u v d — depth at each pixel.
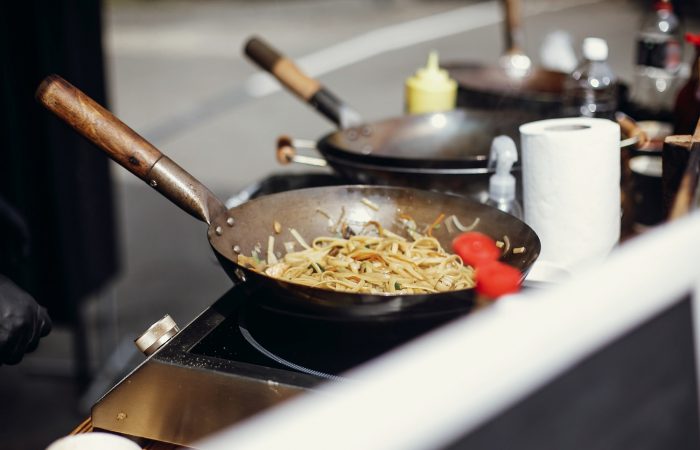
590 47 2.16
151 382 1.55
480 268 1.51
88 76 2.99
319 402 1.19
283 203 1.78
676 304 1.26
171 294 4.28
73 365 3.42
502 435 1.13
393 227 1.80
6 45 2.76
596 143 1.74
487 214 1.74
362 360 1.57
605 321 1.20
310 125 7.66
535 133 1.76
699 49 1.90
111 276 3.40
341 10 17.06
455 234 1.76
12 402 3.15
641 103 2.46
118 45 12.75
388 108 7.89
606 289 1.23
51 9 2.78
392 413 1.11
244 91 9.26
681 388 1.27
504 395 1.12
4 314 1.70
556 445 1.17
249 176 6.18
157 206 5.70
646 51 2.49
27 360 3.47
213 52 11.98
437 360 1.17
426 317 1.51
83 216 3.09
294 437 1.13
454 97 2.35
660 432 1.25
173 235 5.16
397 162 1.91
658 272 1.27
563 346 1.17
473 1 17.62
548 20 13.95
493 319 1.22
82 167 3.07
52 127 2.83
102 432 1.56
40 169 2.87
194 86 9.69
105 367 3.35
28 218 2.90
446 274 1.67
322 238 1.76
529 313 1.21
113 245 3.40
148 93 9.42
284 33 13.70
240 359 1.57
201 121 8.05
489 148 2.09
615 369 1.21
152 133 7.70
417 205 1.80
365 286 1.66
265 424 1.18
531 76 2.57
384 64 10.40
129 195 5.94
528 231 1.66
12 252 2.13
